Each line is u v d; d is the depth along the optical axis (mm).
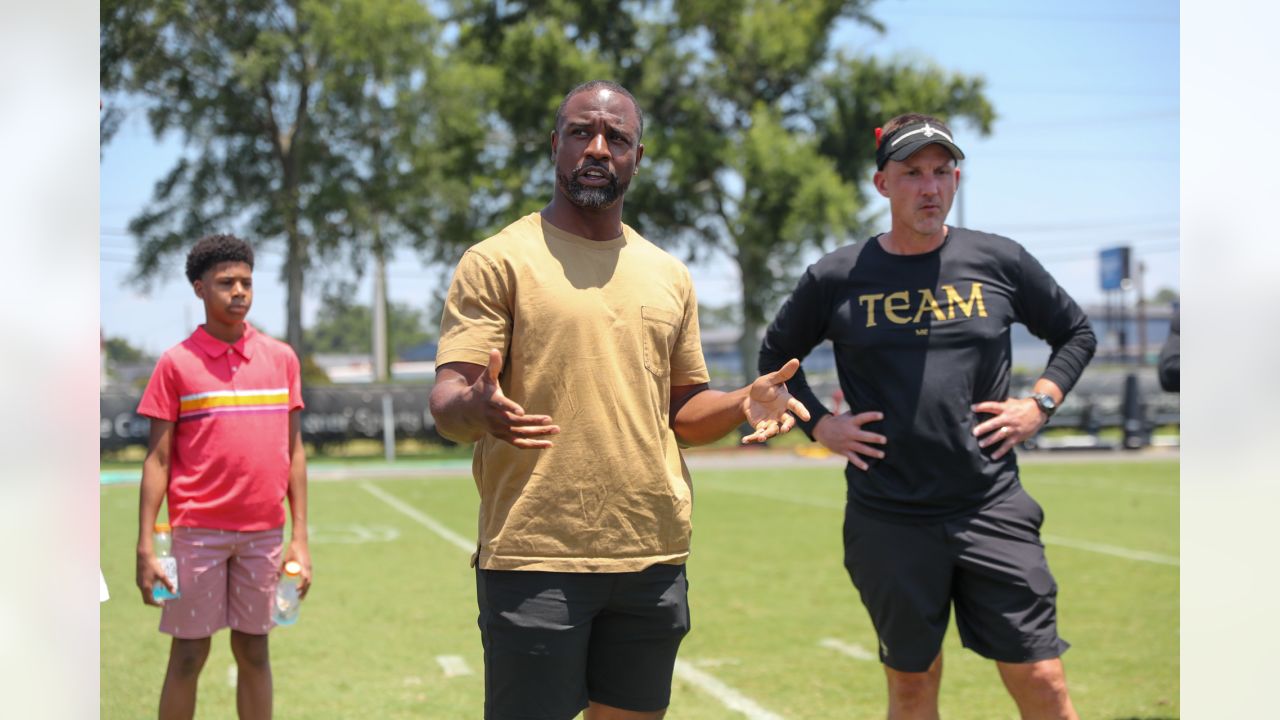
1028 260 4574
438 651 7410
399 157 42500
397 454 32812
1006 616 4289
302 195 41531
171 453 4730
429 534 14016
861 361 4504
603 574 3365
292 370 5059
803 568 11172
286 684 6531
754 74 41719
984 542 4312
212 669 6961
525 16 42250
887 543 4406
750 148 38312
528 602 3324
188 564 4680
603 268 3441
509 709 3379
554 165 3482
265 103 41562
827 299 4652
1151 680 6570
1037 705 4305
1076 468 25188
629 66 41406
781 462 30703
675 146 38906
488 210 43000
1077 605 8977
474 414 3027
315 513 16531
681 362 3762
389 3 40000
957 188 4492
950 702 6160
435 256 47031
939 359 4379
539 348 3332
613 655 3584
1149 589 9727
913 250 4527
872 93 41562
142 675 6711
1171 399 35844
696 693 6328
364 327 134250
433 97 41344
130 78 27156
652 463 3436
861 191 41531
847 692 6344
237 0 38562
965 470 4320
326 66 40406
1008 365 4523
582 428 3344
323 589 9922
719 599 9430
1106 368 45250
